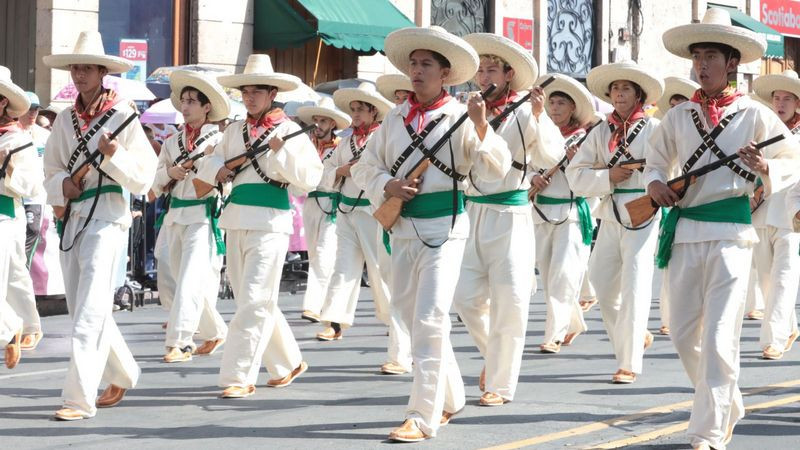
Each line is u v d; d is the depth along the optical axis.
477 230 15.11
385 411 14.88
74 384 14.38
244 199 15.94
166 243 21.12
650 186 12.77
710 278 12.50
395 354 17.75
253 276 15.85
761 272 19.72
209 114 19.19
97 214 14.54
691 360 12.83
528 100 15.11
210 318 19.72
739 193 12.50
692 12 52.53
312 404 15.36
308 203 23.80
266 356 16.53
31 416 14.65
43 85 32.19
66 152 14.73
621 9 49.28
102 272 14.52
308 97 29.06
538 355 19.56
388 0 37.69
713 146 12.48
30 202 23.17
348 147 21.75
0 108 16.42
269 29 35.72
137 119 14.73
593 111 19.67
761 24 54.16
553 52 46.75
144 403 15.45
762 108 12.60
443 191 13.20
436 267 13.12
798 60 58.78
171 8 34.88
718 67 12.61
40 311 24.81
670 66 51.62
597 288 17.55
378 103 21.77
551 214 19.61
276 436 13.51
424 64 13.21
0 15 33.12
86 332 14.41
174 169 18.75
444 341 13.19
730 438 13.05
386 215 13.21
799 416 14.53
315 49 38.38
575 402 15.38
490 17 44.12
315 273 23.88
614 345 17.12
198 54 34.97
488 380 15.27
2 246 16.77
